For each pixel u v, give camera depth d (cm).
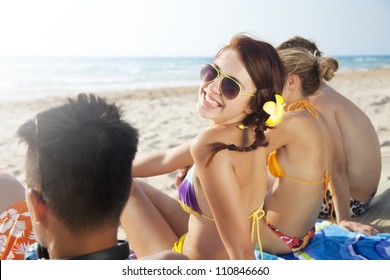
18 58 3519
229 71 205
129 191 134
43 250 142
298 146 255
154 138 687
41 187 125
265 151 230
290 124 251
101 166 123
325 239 283
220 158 200
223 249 228
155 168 300
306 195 261
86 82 2055
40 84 1869
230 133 209
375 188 351
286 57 263
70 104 130
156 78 2353
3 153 634
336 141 333
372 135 345
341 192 323
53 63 3186
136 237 248
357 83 1666
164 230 248
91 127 125
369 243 270
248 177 216
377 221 336
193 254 234
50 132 123
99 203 125
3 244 203
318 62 269
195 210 229
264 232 273
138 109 1043
